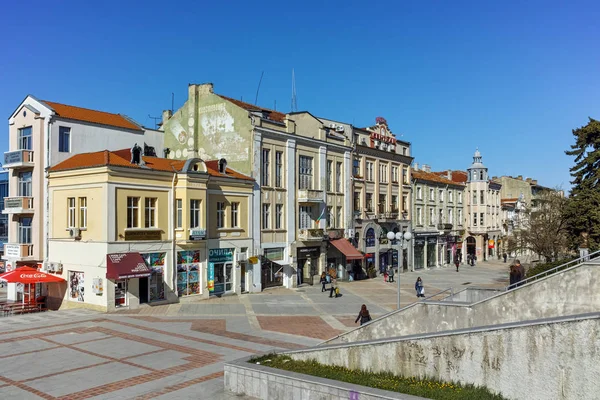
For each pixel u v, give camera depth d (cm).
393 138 5734
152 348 2038
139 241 3022
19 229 3416
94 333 2317
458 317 1648
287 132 4203
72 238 3058
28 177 3366
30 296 3375
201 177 3366
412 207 6094
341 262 4797
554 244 4262
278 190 4131
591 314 1033
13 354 1933
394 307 3200
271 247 4050
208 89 4172
